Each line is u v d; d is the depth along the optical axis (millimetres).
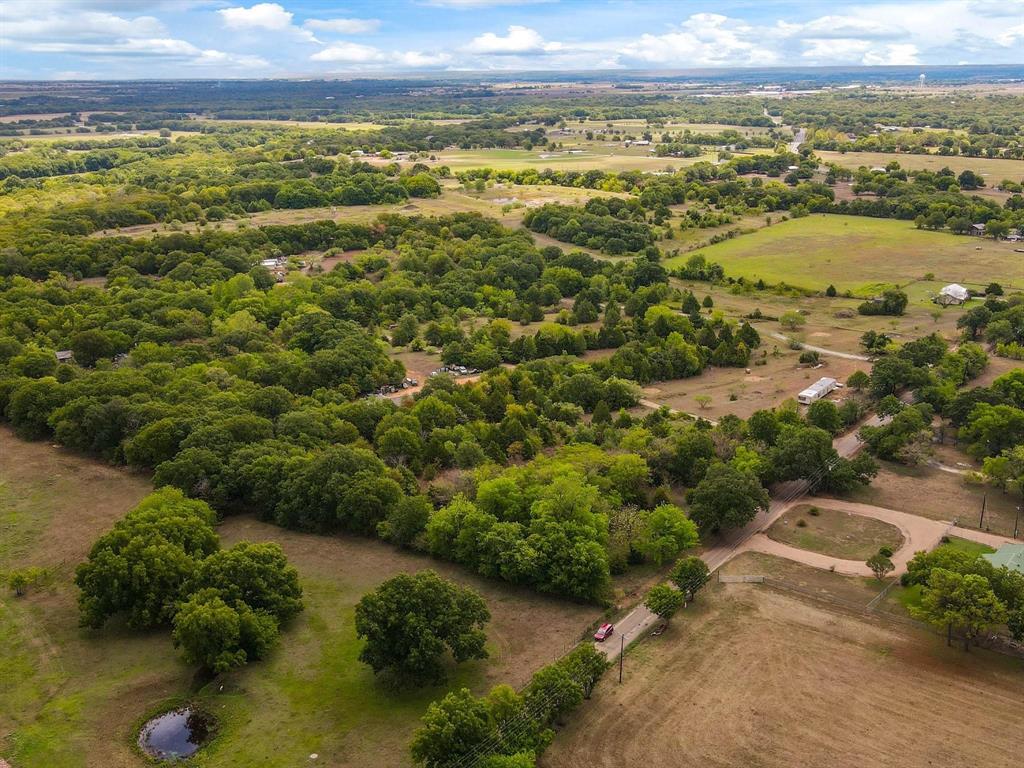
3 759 93125
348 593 126062
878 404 195375
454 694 92625
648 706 100938
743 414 198125
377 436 175250
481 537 130000
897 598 123688
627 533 135750
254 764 92375
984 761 91562
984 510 150875
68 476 165875
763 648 112188
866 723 97625
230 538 142375
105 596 114875
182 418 169125
